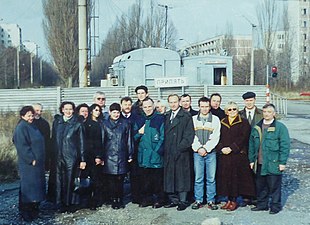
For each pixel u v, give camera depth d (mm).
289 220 7812
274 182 8195
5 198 9781
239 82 70250
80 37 22984
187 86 27375
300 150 16688
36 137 7930
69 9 42156
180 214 8227
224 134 8461
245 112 8852
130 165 8859
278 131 8141
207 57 29891
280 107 32062
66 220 7957
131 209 8641
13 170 11969
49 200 8555
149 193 8828
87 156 8320
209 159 8492
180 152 8398
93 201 8609
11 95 25672
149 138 8625
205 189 8766
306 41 87812
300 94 66188
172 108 8484
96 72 65812
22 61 76688
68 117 8383
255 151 8344
